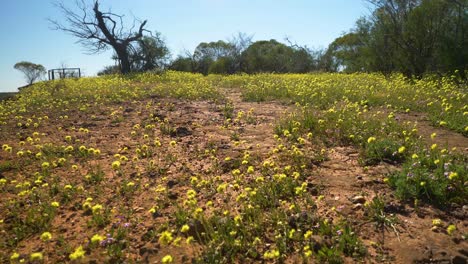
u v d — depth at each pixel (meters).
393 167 5.09
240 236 3.64
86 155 6.39
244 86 16.58
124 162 6.07
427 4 17.83
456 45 17.17
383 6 20.00
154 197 4.74
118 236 3.81
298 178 4.91
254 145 6.58
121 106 11.12
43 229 4.06
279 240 3.55
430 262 3.16
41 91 17.44
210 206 4.35
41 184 5.23
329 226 3.71
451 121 7.33
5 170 5.84
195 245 3.65
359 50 24.30
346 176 4.94
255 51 39.38
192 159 6.09
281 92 12.89
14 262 3.48
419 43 18.45
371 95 11.24
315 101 10.74
